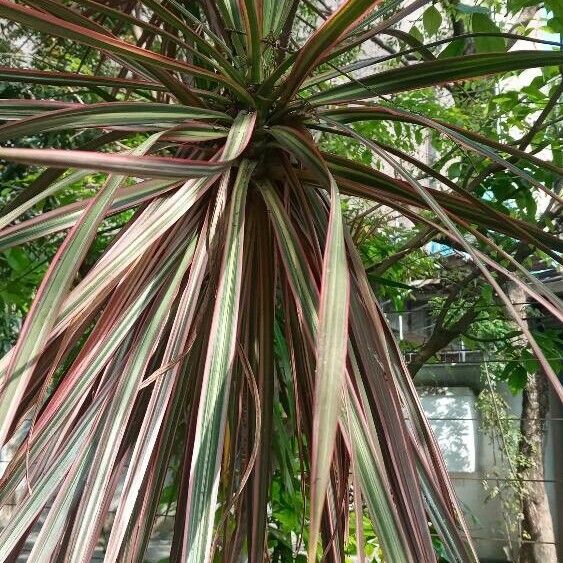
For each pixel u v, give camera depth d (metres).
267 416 0.68
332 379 0.43
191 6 1.11
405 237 2.04
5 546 0.49
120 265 0.60
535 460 2.78
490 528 3.05
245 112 0.75
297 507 1.19
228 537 0.77
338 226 0.52
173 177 0.56
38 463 0.54
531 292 0.57
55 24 0.58
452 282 1.74
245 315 0.71
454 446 3.13
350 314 0.63
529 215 1.51
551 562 2.76
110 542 0.51
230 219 0.64
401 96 1.94
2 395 0.48
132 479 0.54
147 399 0.67
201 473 0.51
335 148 1.94
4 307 1.66
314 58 0.68
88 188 1.72
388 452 0.58
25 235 0.59
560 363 1.74
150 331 0.61
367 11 0.60
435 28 1.42
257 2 0.77
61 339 0.64
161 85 0.79
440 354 2.44
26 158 0.42
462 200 0.75
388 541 0.49
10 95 2.14
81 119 0.62
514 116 1.74
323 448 0.40
